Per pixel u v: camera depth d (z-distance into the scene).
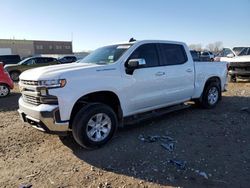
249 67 11.74
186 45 6.36
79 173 3.73
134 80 5.00
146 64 5.28
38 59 19.19
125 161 4.04
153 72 5.33
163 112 5.70
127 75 4.89
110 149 4.48
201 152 4.28
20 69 18.27
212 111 6.81
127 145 4.63
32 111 4.20
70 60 27.69
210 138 4.89
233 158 4.04
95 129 4.46
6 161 4.17
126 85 4.88
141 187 3.34
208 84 6.92
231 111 6.77
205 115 6.42
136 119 5.25
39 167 3.95
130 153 4.31
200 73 6.56
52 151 4.51
